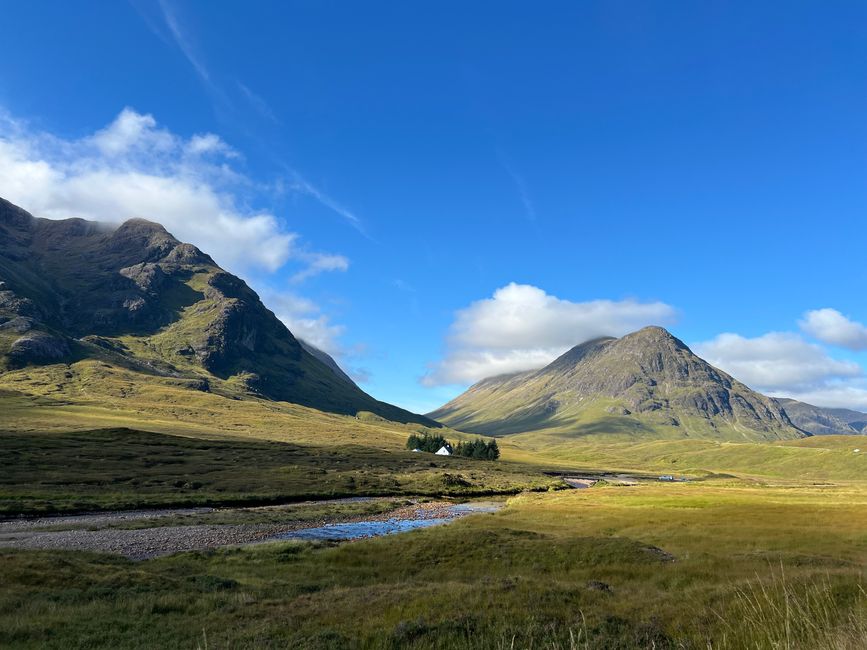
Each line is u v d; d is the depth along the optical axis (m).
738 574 29.66
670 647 15.13
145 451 138.12
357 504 92.19
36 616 21.19
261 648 16.53
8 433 151.88
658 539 48.19
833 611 15.47
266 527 64.94
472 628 17.42
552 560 38.31
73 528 59.09
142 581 29.02
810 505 73.75
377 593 24.38
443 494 118.19
